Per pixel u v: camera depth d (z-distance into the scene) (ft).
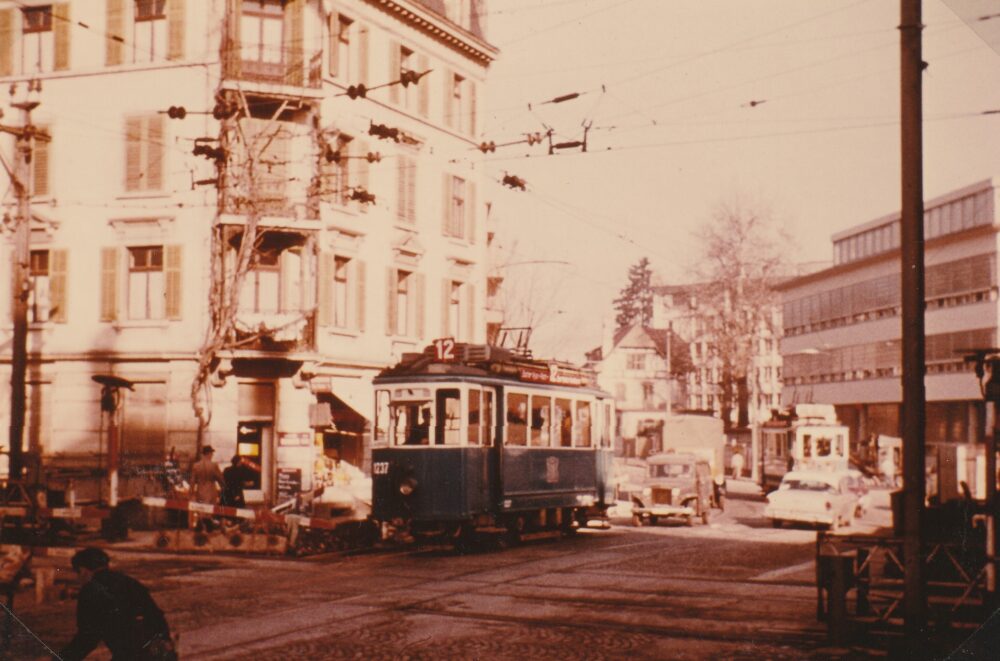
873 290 225.97
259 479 114.21
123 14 116.78
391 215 132.98
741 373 218.18
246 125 115.44
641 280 370.32
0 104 119.24
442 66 143.43
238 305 111.14
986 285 191.31
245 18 116.37
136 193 115.75
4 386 117.19
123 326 115.34
